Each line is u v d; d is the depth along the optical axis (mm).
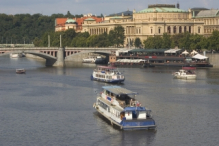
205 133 164750
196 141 157375
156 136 161375
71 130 168250
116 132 165000
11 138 160875
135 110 166500
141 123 165625
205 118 183125
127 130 165375
